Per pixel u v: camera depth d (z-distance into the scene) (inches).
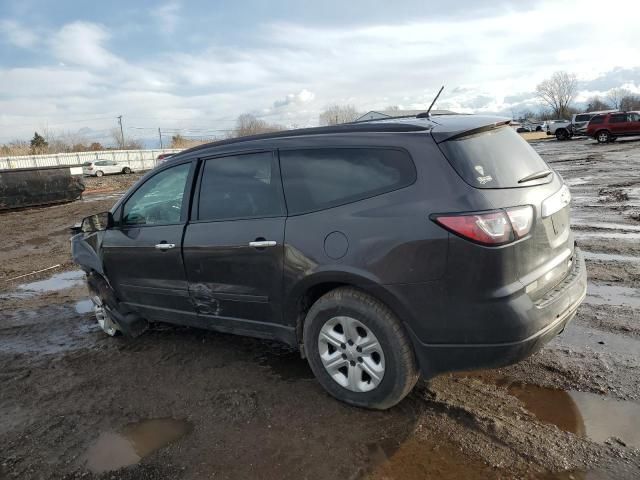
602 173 609.9
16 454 120.5
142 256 165.9
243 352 167.9
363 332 121.3
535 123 3097.9
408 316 112.3
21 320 225.6
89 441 123.9
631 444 106.0
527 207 110.2
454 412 121.8
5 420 137.2
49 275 319.0
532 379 134.9
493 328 105.7
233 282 142.6
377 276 113.4
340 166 124.3
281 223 130.4
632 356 143.6
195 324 161.3
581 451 104.9
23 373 166.6
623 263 237.9
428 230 107.6
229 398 137.9
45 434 128.3
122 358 172.1
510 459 104.1
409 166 114.3
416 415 121.6
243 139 147.9
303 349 136.9
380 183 117.5
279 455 111.4
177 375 155.4
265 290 135.9
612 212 366.6
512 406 122.7
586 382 131.3
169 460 113.3
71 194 788.6
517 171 118.2
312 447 113.2
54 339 197.9
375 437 114.8
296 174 131.1
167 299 164.2
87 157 2110.0
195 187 152.9
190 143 3302.2
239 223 139.4
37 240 470.9
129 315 183.5
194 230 150.1
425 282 108.9
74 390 151.4
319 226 123.0
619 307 182.4
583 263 136.9
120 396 145.0
